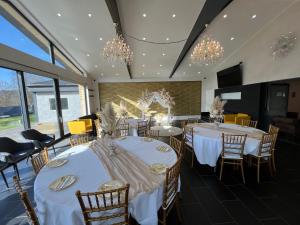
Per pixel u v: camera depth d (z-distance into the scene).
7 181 2.81
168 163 1.70
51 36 4.65
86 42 4.98
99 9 3.45
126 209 1.15
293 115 4.39
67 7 3.39
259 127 5.58
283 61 4.55
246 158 3.18
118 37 4.22
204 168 3.07
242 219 1.83
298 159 3.42
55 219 1.16
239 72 6.44
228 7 4.06
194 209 2.00
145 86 9.84
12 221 1.92
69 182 1.36
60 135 5.43
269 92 5.16
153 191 1.29
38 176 1.50
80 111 8.02
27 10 3.53
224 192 2.33
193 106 10.28
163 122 7.30
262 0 3.96
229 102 7.31
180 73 9.42
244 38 5.79
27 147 3.28
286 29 4.40
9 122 3.53
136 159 1.81
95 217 1.14
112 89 9.64
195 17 4.09
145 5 3.67
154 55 6.37
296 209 1.98
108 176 1.46
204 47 4.43
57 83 5.29
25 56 3.70
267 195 2.25
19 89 3.79
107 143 2.37
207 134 2.96
